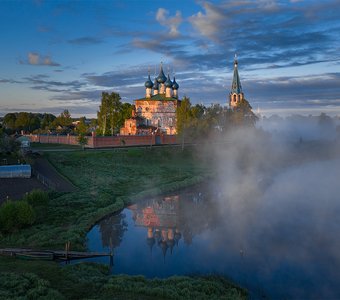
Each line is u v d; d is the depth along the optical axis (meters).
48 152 94.94
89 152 98.31
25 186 61.72
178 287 30.31
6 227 42.22
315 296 31.17
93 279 30.94
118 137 114.88
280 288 32.31
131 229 50.00
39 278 30.17
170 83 150.25
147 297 28.27
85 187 68.81
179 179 82.75
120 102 136.50
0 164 74.06
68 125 199.25
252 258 39.38
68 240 41.09
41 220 47.84
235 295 30.05
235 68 180.25
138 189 71.75
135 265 37.19
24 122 185.88
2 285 28.48
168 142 128.12
